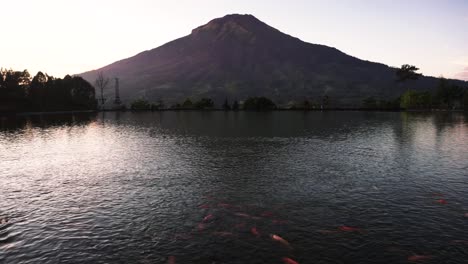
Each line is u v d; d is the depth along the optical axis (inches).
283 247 636.1
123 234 701.3
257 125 3329.2
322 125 3284.9
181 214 810.8
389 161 1432.1
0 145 1973.4
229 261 585.0
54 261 592.7
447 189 1008.2
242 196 950.4
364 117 4626.0
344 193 974.4
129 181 1120.8
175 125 3376.0
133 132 2689.5
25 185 1079.0
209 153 1663.4
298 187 1039.0
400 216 790.5
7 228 735.7
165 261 587.8
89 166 1363.2
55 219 786.2
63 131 2790.4
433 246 637.3
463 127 2925.7
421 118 4301.2
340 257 598.2
